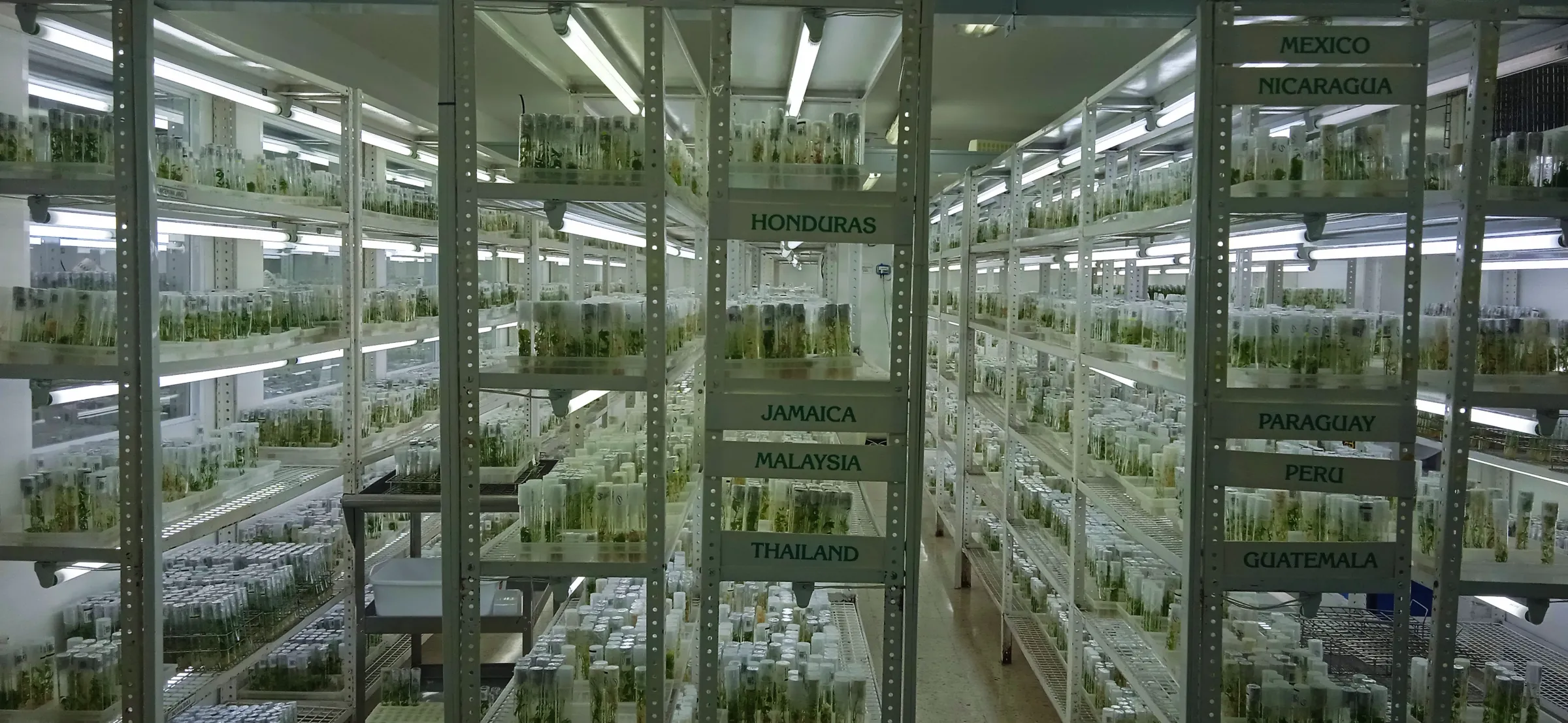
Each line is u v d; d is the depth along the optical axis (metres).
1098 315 3.80
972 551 5.92
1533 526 2.75
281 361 3.30
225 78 3.32
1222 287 2.52
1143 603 3.29
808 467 2.47
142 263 2.55
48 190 2.52
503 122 7.58
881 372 2.66
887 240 2.43
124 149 2.52
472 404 2.42
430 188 5.80
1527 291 4.05
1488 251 3.27
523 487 2.52
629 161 2.48
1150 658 3.34
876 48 3.13
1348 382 2.61
